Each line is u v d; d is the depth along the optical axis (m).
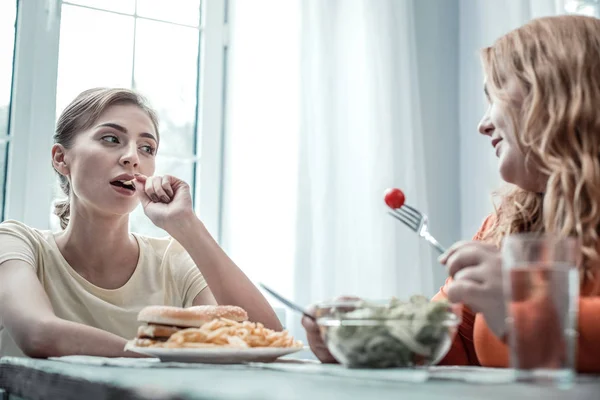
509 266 0.60
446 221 2.60
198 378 0.69
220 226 2.47
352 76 2.38
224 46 2.54
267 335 0.98
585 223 1.01
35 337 1.20
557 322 0.58
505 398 0.50
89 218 1.59
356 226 2.29
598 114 1.07
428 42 2.67
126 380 0.68
